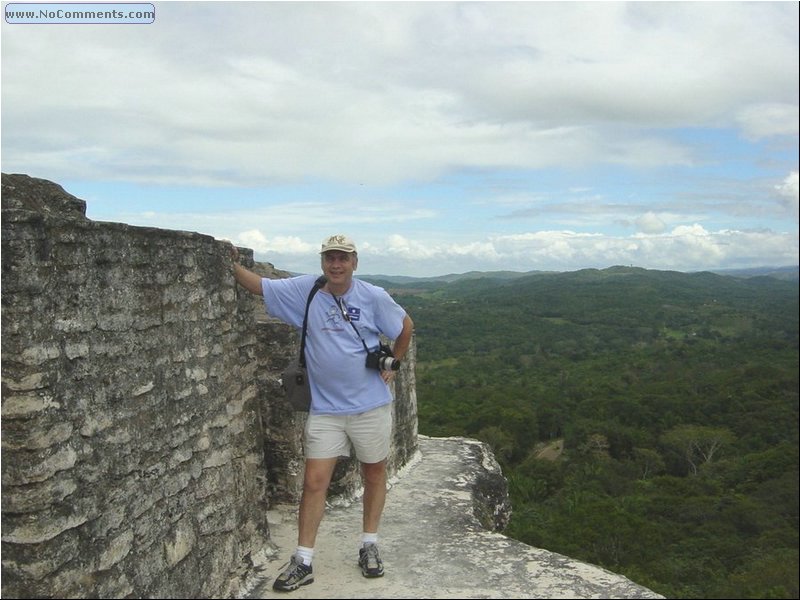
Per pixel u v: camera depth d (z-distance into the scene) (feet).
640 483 119.85
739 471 123.24
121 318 8.45
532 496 109.09
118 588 8.16
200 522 10.36
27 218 6.77
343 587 11.39
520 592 11.53
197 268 10.57
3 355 6.67
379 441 11.27
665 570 79.10
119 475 8.28
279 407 15.15
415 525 15.12
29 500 6.81
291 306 11.27
